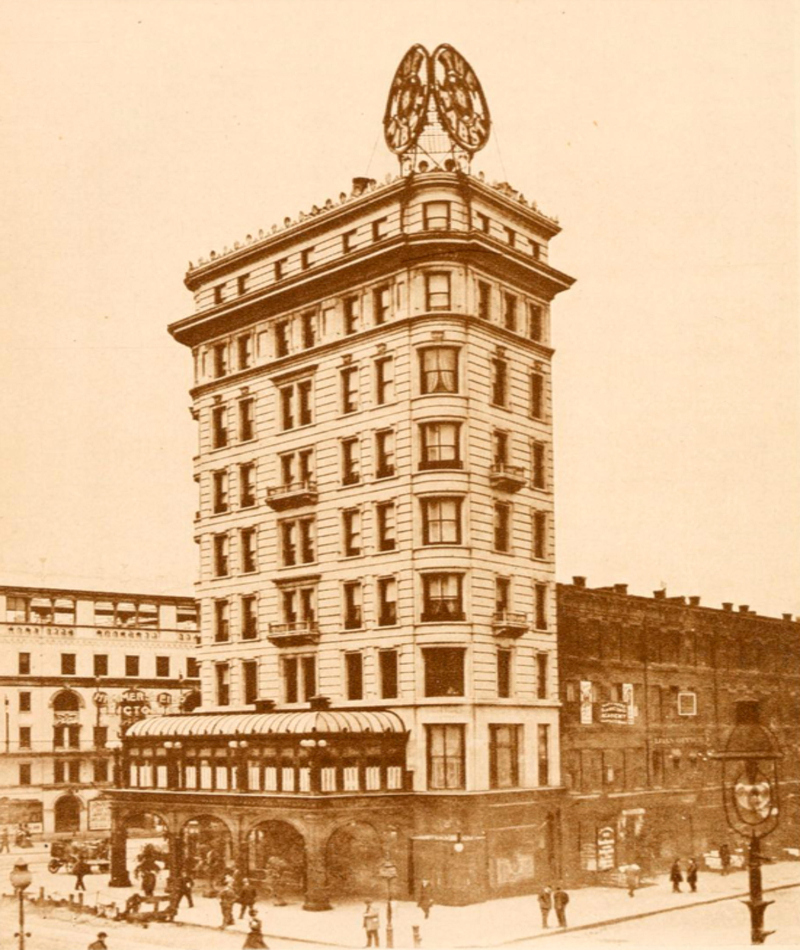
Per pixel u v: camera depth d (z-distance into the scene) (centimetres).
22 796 9675
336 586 6328
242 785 5862
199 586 7162
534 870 5959
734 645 7475
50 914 5641
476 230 6156
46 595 10112
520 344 6469
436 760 5809
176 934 5119
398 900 5706
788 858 7338
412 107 6650
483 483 6075
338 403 6456
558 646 6438
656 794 6744
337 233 6606
